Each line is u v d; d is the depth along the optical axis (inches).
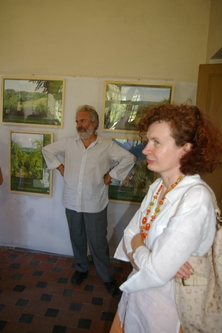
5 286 75.6
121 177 77.0
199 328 27.4
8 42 88.5
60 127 87.8
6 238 99.0
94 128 74.9
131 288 28.4
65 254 96.2
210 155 29.0
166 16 80.0
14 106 89.7
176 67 81.7
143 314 30.8
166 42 81.1
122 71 84.1
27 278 80.4
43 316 64.4
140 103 83.4
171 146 29.3
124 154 75.4
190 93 81.9
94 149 74.8
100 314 66.3
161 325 29.2
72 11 84.0
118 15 82.1
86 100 86.3
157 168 30.7
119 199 89.7
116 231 91.7
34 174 92.8
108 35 83.4
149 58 82.5
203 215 26.1
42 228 96.0
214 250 27.6
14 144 92.1
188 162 29.2
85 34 84.4
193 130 28.7
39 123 89.1
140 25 81.5
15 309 66.2
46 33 86.3
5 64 89.6
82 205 74.3
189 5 78.5
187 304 27.4
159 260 25.4
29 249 98.4
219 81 73.0
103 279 75.9
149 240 31.5
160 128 29.5
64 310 67.0
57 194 92.9
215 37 70.8
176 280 28.4
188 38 80.0
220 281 26.7
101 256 76.4
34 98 88.2
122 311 36.5
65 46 85.8
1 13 87.5
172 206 29.4
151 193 37.5
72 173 75.0
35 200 94.7
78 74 86.2
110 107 85.0
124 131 85.4
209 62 76.6
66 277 82.3
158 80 82.5
